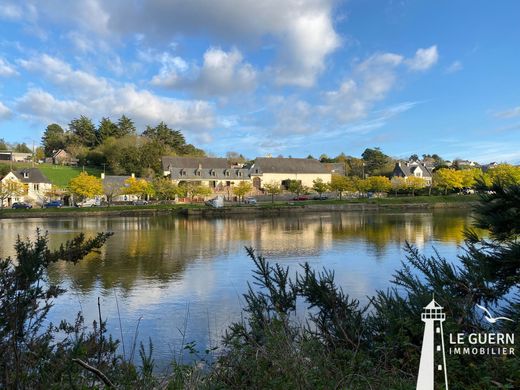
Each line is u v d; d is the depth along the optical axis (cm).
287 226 4472
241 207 6681
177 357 938
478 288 567
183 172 9338
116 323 1239
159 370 811
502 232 595
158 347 1027
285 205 7075
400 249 2678
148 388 407
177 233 3866
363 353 478
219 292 1611
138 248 2866
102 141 13150
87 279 1855
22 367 359
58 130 15662
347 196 9562
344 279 1778
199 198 8581
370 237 3353
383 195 9419
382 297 604
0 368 349
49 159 12719
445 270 599
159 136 13325
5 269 378
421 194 9231
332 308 588
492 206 598
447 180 8625
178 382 420
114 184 8281
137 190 7838
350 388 365
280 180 10062
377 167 13338
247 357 435
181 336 1113
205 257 2481
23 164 10906
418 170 11519
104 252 2688
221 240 3303
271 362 410
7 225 4738
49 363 378
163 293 1605
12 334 357
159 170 10106
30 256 381
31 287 396
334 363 440
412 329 460
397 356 466
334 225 4500
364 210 7106
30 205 7112
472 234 621
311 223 4819
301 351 416
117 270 2064
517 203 582
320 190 8956
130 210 6431
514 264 558
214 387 398
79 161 11944
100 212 6266
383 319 534
